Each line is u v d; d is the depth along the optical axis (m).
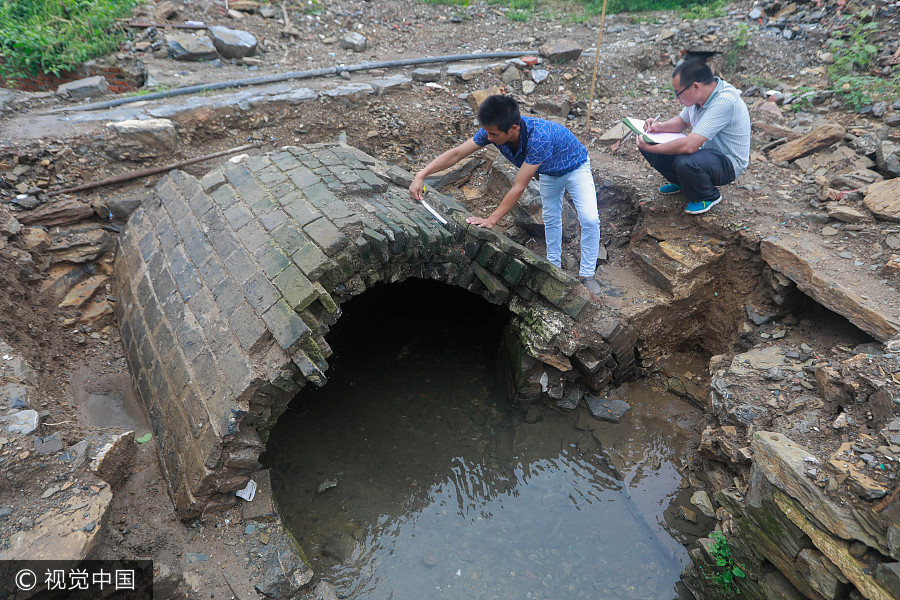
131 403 4.57
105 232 5.47
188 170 5.89
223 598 3.38
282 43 8.20
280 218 4.36
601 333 4.79
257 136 6.31
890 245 4.39
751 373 4.16
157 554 3.55
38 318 4.74
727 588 3.56
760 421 3.79
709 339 5.29
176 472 3.83
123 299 5.09
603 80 7.62
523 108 7.15
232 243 4.40
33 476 3.27
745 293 4.91
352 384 5.42
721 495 3.66
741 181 5.54
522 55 7.95
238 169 5.16
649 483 4.43
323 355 3.91
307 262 3.88
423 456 4.78
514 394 5.09
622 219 5.82
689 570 3.78
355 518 4.27
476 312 6.23
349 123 6.62
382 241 4.06
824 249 4.52
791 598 3.15
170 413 4.03
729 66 7.42
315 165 5.00
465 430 5.00
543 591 3.79
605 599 3.74
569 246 5.72
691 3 9.24
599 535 4.13
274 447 4.76
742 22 8.12
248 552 3.62
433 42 8.62
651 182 5.79
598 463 4.64
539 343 4.83
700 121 4.63
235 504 3.83
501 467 4.68
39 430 3.54
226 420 3.59
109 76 7.16
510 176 5.92
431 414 5.15
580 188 4.62
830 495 2.96
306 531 4.14
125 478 3.89
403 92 7.05
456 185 6.44
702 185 4.86
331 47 8.34
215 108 6.14
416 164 6.64
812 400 3.73
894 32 6.83
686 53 7.59
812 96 6.48
